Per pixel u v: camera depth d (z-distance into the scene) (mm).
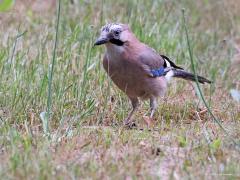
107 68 11656
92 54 13633
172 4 17203
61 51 13672
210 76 14164
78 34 14414
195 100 12812
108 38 11406
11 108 11281
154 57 11742
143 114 12078
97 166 8891
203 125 11305
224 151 9742
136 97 11945
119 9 16359
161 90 11922
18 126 10766
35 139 9852
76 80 12438
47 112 10516
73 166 8789
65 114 11219
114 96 12461
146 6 16422
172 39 15109
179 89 13250
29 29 15336
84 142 9883
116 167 8875
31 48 14008
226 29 17188
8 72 12352
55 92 11773
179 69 12609
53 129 10820
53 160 9117
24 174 8477
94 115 11461
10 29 15133
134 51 11531
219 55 15547
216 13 17969
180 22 16188
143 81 11609
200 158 9438
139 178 8672
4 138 9867
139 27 14844
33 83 12164
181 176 8789
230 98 13078
